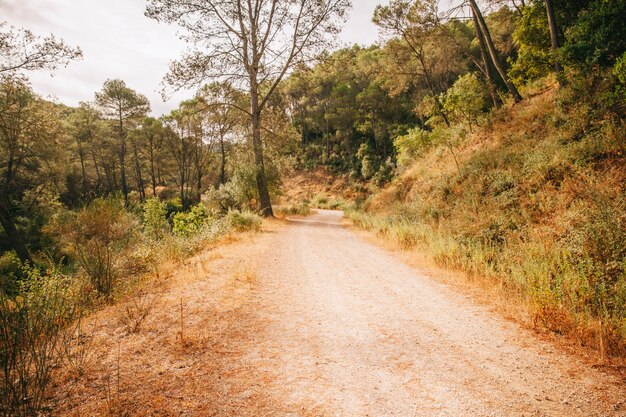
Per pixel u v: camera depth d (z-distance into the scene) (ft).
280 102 182.50
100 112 149.28
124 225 27.04
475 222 31.07
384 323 14.65
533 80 56.85
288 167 92.17
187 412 8.18
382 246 36.99
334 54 67.62
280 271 24.54
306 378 9.99
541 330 13.35
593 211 21.94
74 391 8.98
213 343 12.23
